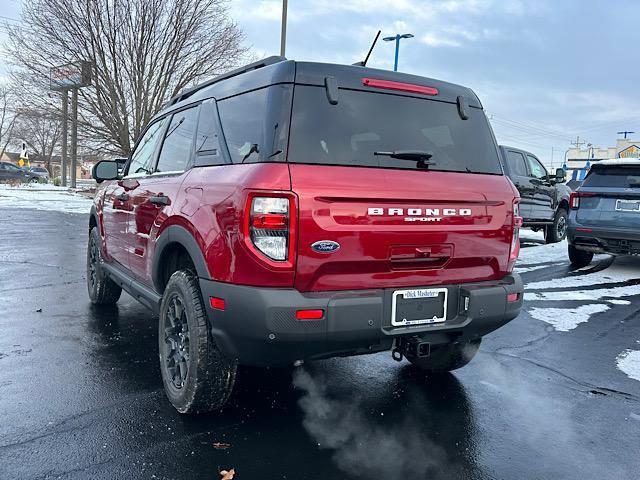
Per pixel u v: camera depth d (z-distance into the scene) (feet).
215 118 11.32
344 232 9.07
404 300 9.85
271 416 10.99
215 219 9.46
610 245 27.63
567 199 43.42
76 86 74.59
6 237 36.88
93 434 9.96
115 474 8.68
